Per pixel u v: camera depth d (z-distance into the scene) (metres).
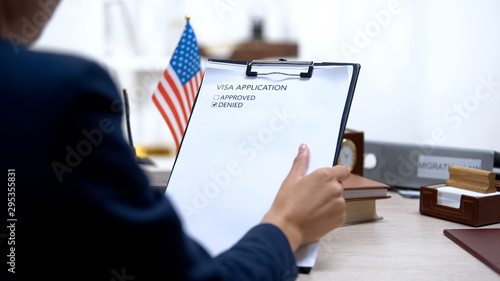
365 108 2.93
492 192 0.98
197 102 0.92
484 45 2.66
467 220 0.94
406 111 2.88
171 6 2.69
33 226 0.41
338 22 2.88
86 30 2.67
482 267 0.72
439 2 2.73
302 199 0.68
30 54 0.43
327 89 0.84
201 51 2.78
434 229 0.93
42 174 0.40
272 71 0.91
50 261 0.42
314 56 2.90
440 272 0.70
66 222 0.41
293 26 2.86
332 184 0.70
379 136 2.93
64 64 0.42
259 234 0.62
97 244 0.42
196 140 0.87
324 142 0.78
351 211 0.96
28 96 0.40
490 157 1.16
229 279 0.51
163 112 1.25
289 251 0.62
